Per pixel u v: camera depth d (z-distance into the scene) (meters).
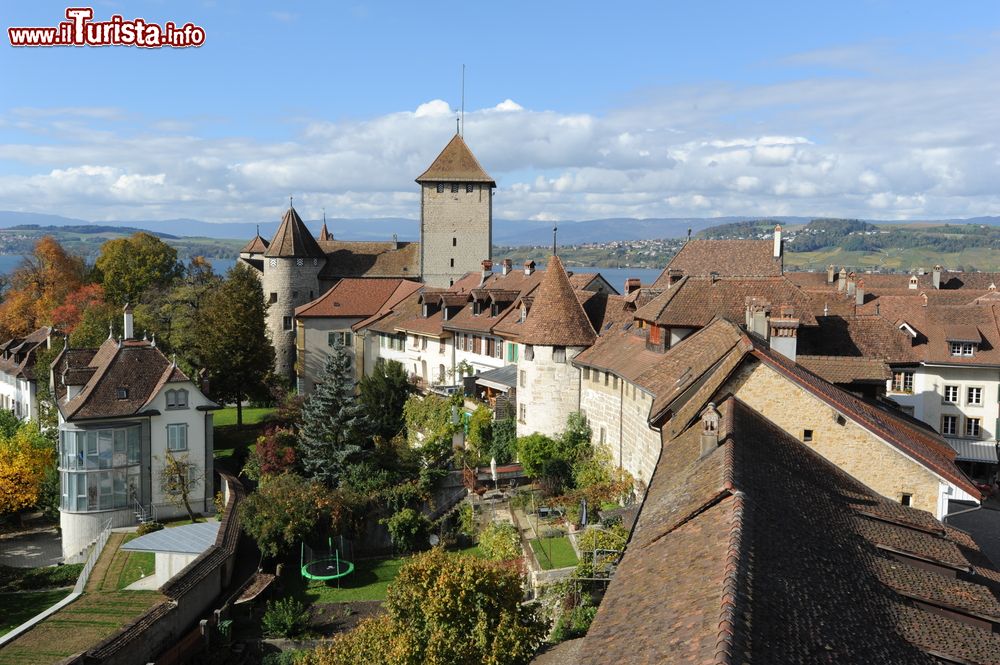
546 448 49.50
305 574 45.47
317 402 57.09
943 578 21.45
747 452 23.06
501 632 25.64
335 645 29.19
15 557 55.03
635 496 40.97
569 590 33.16
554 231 54.75
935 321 61.25
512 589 27.19
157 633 37.97
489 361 64.50
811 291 61.81
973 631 18.66
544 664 25.19
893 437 29.14
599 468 46.88
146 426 56.66
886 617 17.72
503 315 64.19
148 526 53.38
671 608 15.74
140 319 83.25
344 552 48.28
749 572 15.79
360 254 104.31
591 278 66.81
